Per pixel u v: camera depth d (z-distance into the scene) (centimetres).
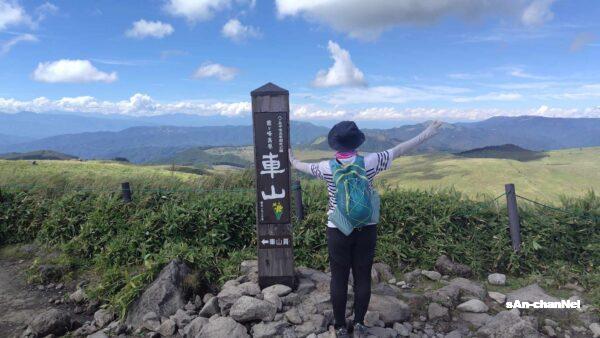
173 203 762
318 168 362
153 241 661
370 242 354
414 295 498
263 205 457
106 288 532
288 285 462
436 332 427
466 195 709
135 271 591
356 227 338
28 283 607
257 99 442
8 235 784
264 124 445
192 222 682
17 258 714
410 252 623
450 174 15062
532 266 595
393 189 755
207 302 449
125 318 466
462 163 17412
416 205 677
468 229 652
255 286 461
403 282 558
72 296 551
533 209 665
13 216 794
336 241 352
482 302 474
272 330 387
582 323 441
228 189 835
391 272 593
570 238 616
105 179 923
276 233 459
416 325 435
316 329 392
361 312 369
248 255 609
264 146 448
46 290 589
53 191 878
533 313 462
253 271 515
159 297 468
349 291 449
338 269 365
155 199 786
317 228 657
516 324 397
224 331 384
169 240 650
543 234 618
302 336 384
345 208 331
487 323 422
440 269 598
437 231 643
